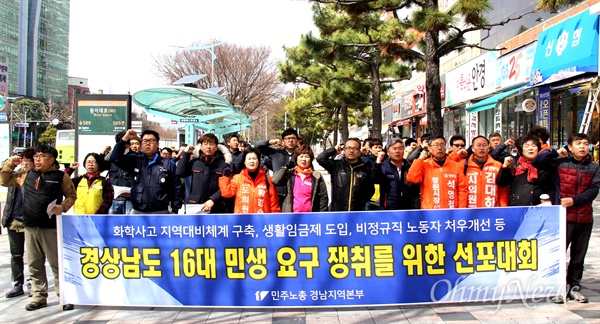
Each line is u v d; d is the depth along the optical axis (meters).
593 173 5.37
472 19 9.17
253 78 32.31
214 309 5.39
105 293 5.31
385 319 4.97
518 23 16.80
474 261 5.21
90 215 5.30
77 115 12.71
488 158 6.06
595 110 12.96
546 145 6.25
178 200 6.31
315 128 43.28
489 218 5.22
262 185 5.94
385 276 5.17
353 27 14.56
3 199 10.48
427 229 5.18
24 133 57.06
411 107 29.38
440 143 5.88
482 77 18.92
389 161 6.38
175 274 5.24
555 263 5.29
